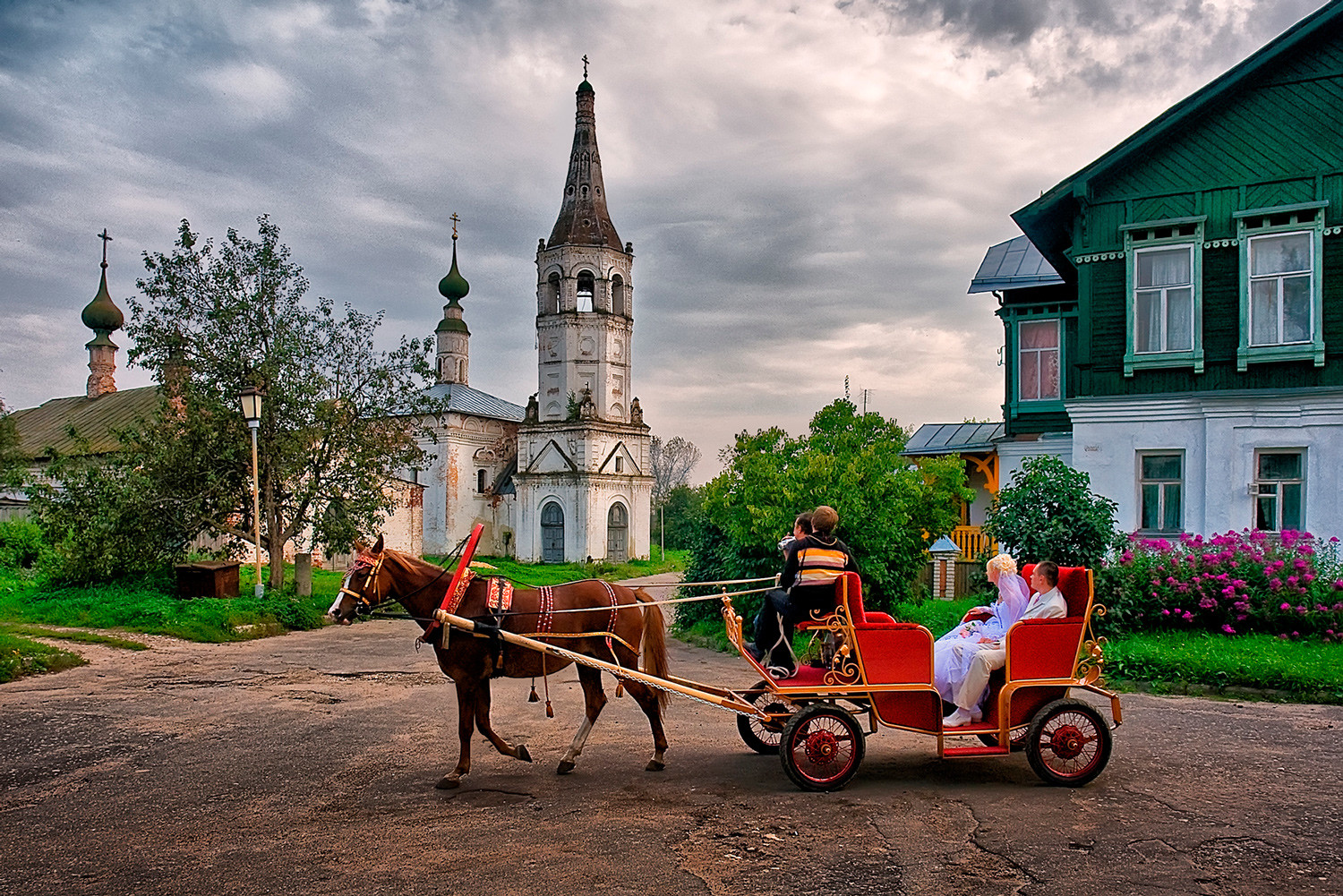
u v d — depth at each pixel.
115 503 21.02
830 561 7.60
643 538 53.56
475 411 54.69
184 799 7.31
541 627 8.01
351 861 5.88
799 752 7.32
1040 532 14.54
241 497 22.73
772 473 16.75
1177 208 17.42
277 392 22.11
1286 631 13.38
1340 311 16.12
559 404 51.28
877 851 5.93
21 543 29.30
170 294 22.09
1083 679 7.59
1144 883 5.41
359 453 23.33
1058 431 20.77
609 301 51.66
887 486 16.89
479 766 8.27
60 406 46.69
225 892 5.41
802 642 14.54
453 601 7.83
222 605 19.41
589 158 52.50
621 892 5.33
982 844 6.03
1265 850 5.89
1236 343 16.92
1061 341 20.70
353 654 15.96
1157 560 14.40
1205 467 17.03
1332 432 16.09
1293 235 16.52
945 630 15.02
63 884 5.57
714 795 7.20
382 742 9.27
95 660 14.81
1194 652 12.17
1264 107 16.81
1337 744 8.69
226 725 10.11
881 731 9.59
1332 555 15.19
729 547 18.22
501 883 5.49
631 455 52.97
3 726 10.05
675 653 16.33
